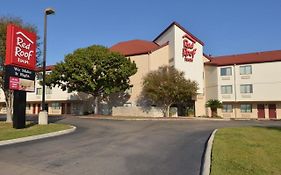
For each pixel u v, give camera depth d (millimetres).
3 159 10555
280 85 45312
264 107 46875
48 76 38406
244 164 9094
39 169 9141
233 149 11445
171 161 10242
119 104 43562
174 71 37156
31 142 14695
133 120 30812
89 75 36844
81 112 49438
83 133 18625
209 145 12648
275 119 42594
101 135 17469
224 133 16594
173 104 41688
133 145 13547
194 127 22656
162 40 47375
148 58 42406
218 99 48375
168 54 44500
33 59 21531
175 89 35500
